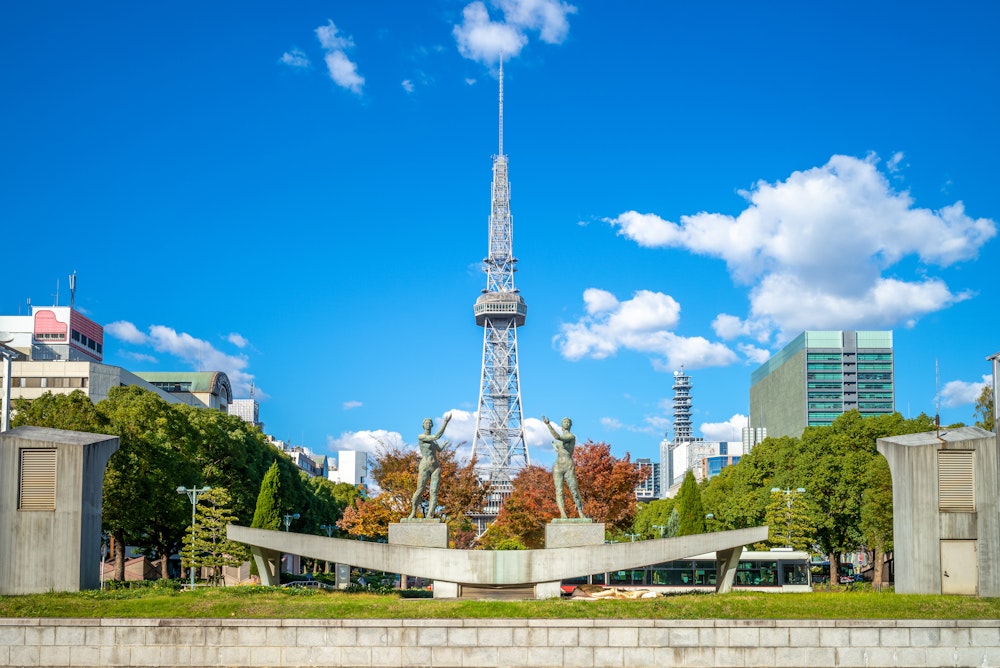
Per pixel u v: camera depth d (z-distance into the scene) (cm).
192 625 3700
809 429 10200
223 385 18812
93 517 4297
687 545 4550
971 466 4259
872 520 7831
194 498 7600
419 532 4731
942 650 3659
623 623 3691
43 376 12019
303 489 12156
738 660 3669
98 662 3678
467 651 3678
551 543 4672
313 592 4531
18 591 4112
